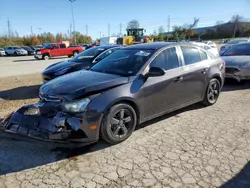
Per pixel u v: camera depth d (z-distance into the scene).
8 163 3.16
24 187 2.67
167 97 4.27
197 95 5.02
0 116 4.89
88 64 6.84
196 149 3.46
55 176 2.87
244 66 7.30
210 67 5.26
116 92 3.49
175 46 4.63
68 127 3.17
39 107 3.40
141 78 3.85
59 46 25.73
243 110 5.14
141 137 3.87
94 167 3.05
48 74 6.59
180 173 2.89
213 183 2.70
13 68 15.65
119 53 4.73
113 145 3.61
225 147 3.51
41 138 3.15
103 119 3.39
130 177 2.83
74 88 3.40
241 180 2.75
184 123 4.43
